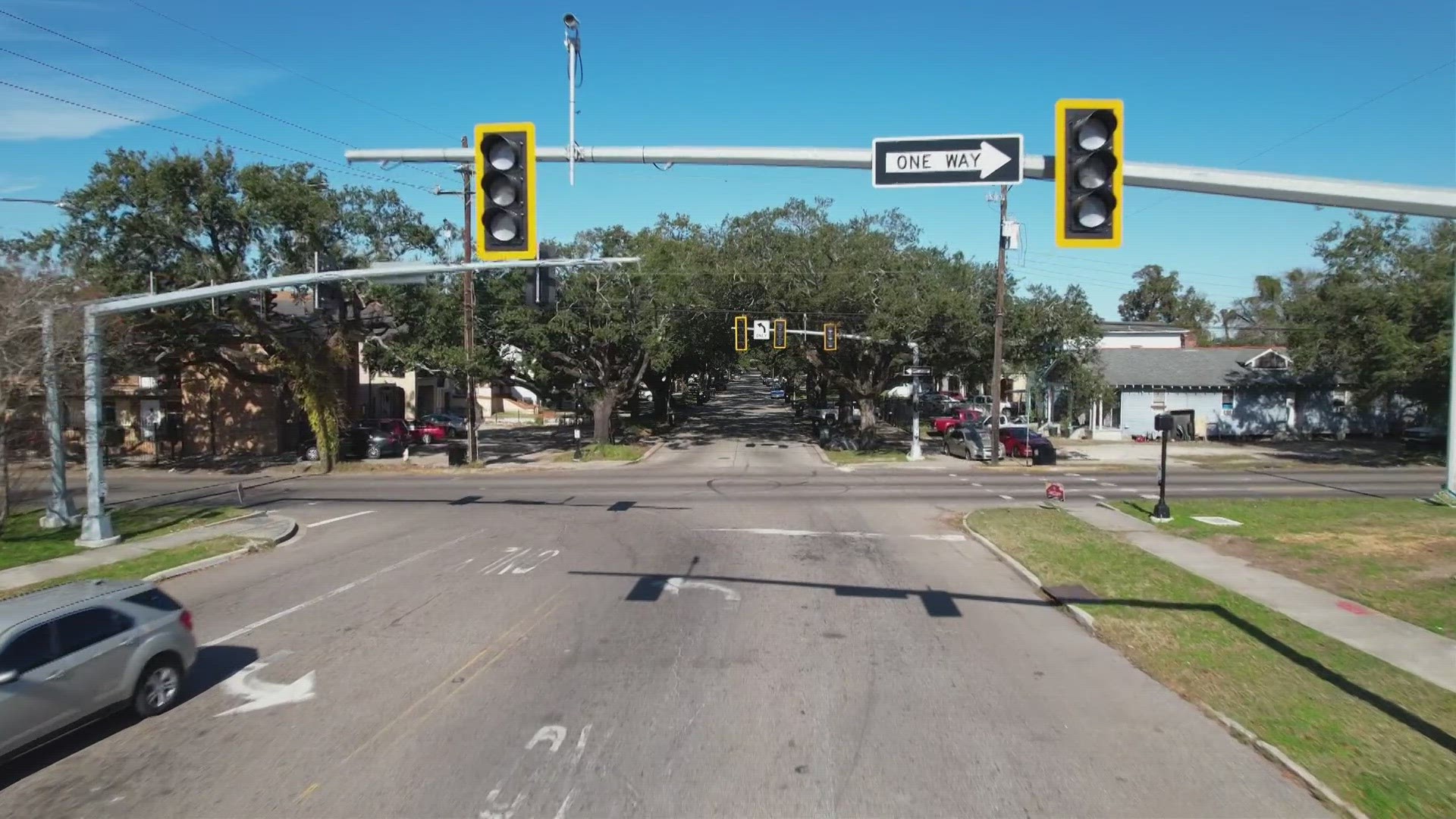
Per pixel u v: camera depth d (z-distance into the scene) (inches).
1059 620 454.3
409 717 317.7
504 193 349.4
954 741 289.1
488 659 387.5
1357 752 273.0
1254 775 261.6
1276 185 311.9
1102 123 301.3
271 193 1208.2
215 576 604.1
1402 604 461.7
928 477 1221.1
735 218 1692.9
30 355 757.9
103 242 1199.6
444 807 244.2
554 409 2992.1
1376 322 1332.4
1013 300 1555.1
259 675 372.2
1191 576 535.5
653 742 289.3
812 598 506.3
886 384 1760.6
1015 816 235.8
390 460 1540.4
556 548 677.9
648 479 1224.8
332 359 1389.0
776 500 968.3
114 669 310.2
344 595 524.4
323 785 260.8
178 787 262.4
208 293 650.2
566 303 1561.3
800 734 295.7
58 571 609.3
